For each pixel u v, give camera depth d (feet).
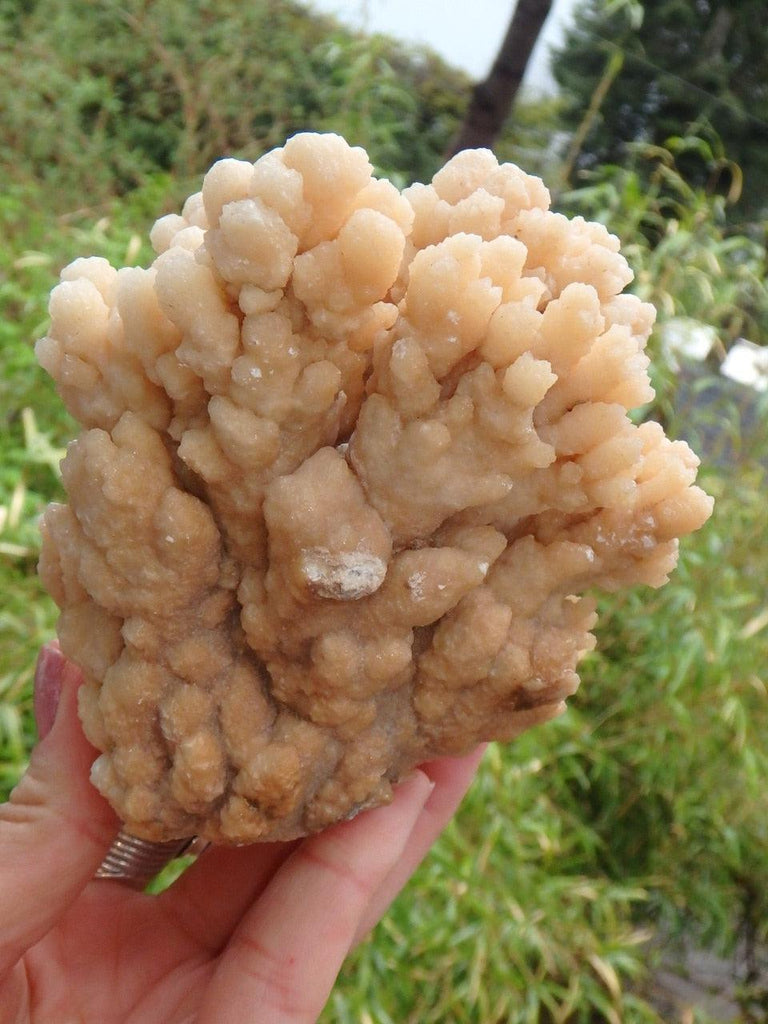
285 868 0.69
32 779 0.64
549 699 0.61
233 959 0.67
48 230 1.82
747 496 1.65
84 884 0.65
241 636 0.60
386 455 0.54
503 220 0.60
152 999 0.74
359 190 0.51
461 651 0.58
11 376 1.51
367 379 0.58
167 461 0.57
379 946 1.27
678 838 1.76
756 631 1.58
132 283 0.53
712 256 1.47
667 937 1.83
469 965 1.37
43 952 0.73
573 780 1.77
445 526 0.59
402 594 0.56
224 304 0.52
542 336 0.53
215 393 0.53
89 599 0.61
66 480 0.57
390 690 0.61
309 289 0.51
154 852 0.82
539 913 1.40
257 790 0.58
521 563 0.59
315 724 0.59
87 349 0.56
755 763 1.56
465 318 0.51
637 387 0.55
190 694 0.58
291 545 0.53
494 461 0.54
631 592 1.60
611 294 0.59
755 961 1.93
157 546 0.55
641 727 1.67
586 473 0.55
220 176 0.50
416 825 0.81
